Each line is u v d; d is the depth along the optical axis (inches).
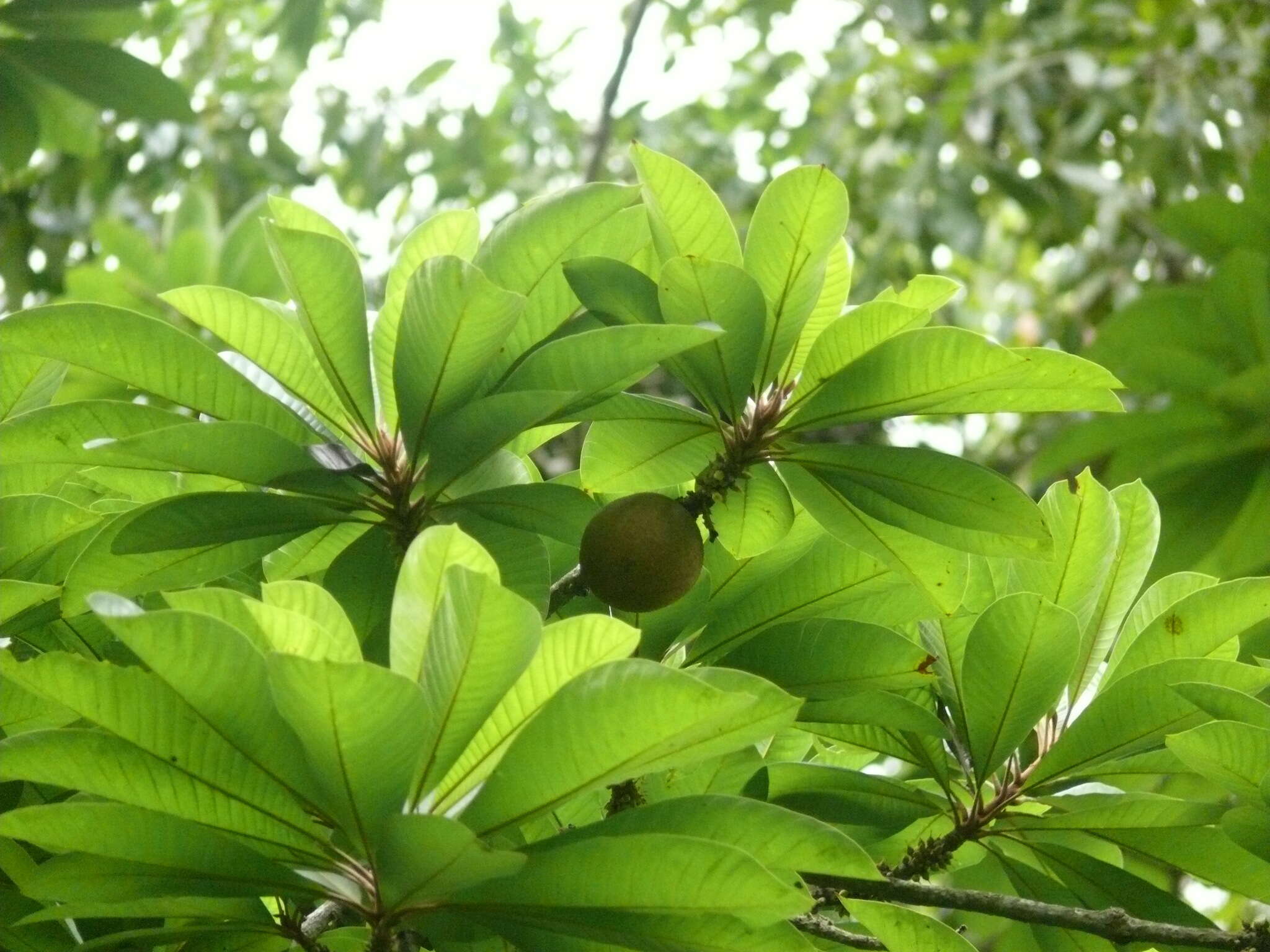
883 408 61.8
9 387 69.4
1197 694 62.0
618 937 54.3
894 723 65.5
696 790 67.4
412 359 60.5
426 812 55.1
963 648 68.8
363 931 61.3
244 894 55.5
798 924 63.7
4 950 61.9
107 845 54.2
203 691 52.9
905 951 60.4
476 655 52.1
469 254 66.3
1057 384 60.1
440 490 62.4
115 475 67.9
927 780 70.2
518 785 53.5
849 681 64.8
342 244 60.1
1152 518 69.7
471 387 61.4
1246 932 61.0
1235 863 65.2
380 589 64.5
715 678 55.5
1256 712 61.6
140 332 61.1
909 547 64.4
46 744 54.0
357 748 51.5
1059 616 64.0
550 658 54.1
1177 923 65.7
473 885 52.7
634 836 52.4
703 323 60.8
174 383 62.1
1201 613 66.3
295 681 50.4
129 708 53.8
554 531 63.5
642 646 66.1
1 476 68.5
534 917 54.4
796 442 63.1
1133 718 64.7
